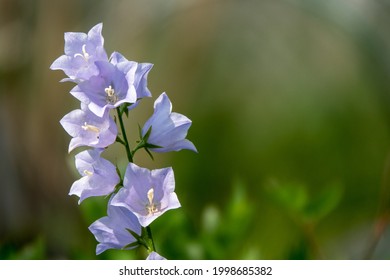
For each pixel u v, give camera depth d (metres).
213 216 0.77
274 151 1.94
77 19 1.72
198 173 1.80
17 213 1.57
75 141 0.59
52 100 1.64
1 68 1.63
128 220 0.59
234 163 1.89
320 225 1.56
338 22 1.95
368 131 1.97
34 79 1.66
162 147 0.60
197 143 1.94
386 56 1.93
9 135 1.60
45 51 1.67
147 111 1.81
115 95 0.58
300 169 1.90
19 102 1.63
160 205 0.58
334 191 0.78
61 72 1.66
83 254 0.75
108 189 0.59
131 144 1.62
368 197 1.74
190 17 1.92
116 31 1.82
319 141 1.95
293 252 0.73
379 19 1.86
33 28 1.67
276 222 1.49
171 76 1.93
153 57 1.89
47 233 1.43
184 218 0.75
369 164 1.88
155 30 1.86
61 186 1.58
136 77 0.58
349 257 1.47
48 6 1.68
